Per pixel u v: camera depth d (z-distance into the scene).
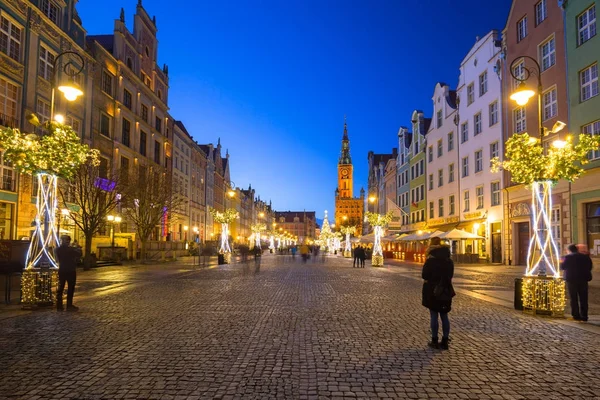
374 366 6.29
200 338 7.98
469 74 41.53
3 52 26.44
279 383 5.52
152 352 6.99
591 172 24.41
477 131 40.06
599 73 24.22
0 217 26.06
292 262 42.59
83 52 35.34
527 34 31.31
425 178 53.31
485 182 37.88
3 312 10.87
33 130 28.73
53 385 5.41
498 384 5.57
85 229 27.67
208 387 5.36
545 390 5.38
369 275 24.23
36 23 29.16
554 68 28.22
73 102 34.03
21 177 27.31
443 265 7.43
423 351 7.16
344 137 190.50
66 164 12.54
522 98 12.35
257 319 9.94
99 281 19.72
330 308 11.66
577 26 26.14
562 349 7.41
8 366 6.21
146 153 50.16
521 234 32.97
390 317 10.30
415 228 56.81
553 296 10.59
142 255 36.62
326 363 6.41
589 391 5.36
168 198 40.09
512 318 10.39
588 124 25.20
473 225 40.03
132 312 10.91
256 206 145.75
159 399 4.97
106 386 5.38
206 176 79.06
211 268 30.62
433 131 50.78
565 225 26.61
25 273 11.41
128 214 36.75
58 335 8.22
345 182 187.50
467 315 10.79
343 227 80.75
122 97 43.00
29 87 28.53
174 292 15.40
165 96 57.28
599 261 23.97
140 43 48.59
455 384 5.55
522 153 11.91
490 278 22.34
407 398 5.07
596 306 12.48
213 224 83.19
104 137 39.75
